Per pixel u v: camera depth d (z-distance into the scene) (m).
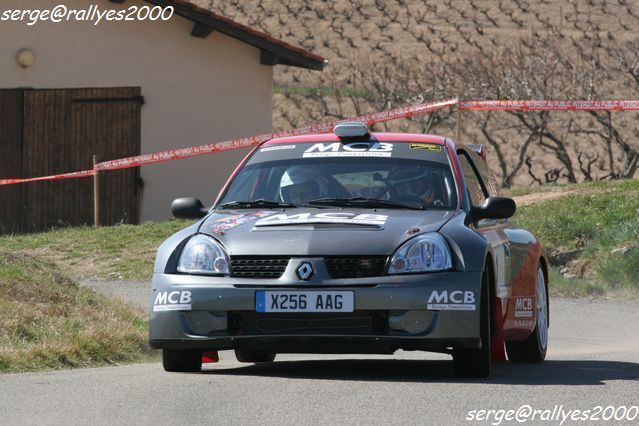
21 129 66.62
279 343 21.05
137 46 67.94
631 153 78.12
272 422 16.45
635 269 44.97
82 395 18.81
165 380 20.67
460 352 21.52
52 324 28.91
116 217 67.94
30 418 16.80
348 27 158.88
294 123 111.69
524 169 97.62
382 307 20.81
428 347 20.88
